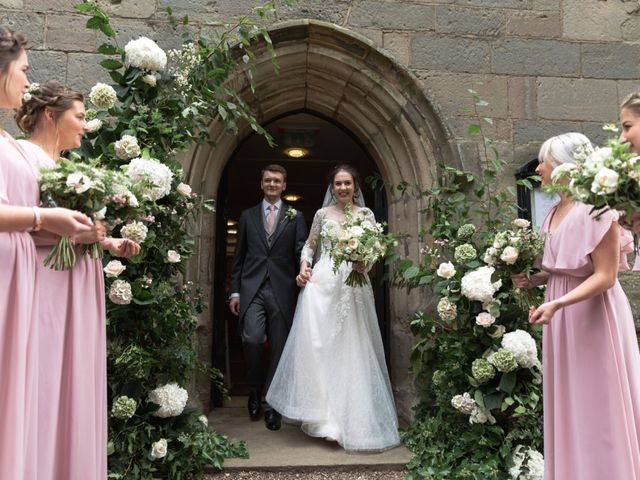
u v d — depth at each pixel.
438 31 3.58
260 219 3.57
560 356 1.83
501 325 2.75
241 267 3.60
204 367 2.82
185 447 2.48
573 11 3.69
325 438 3.07
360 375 2.96
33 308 1.43
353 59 3.50
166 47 3.30
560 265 1.81
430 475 2.54
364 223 3.01
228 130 2.89
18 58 1.45
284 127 5.34
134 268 2.51
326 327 3.05
